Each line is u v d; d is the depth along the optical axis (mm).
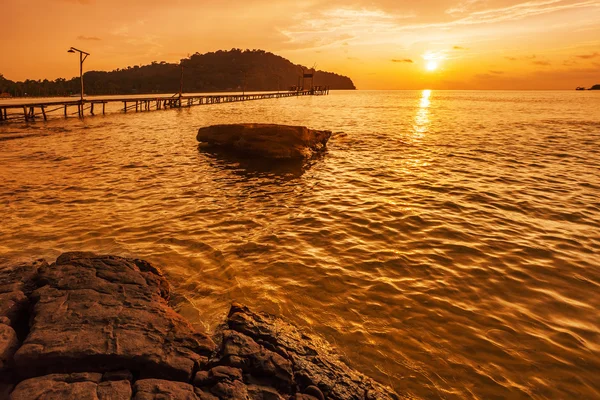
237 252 8250
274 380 4227
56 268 6043
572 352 5141
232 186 13977
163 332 4770
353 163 18438
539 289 6785
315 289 6754
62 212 10633
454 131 31875
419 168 17141
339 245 8703
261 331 5098
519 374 4766
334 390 4195
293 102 92438
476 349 5227
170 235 9141
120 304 5238
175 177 15172
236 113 52469
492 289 6797
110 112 51594
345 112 57125
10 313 4957
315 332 5535
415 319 5914
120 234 9117
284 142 19875
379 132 31344
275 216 10680
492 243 8773
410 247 8594
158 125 35094
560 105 79562
